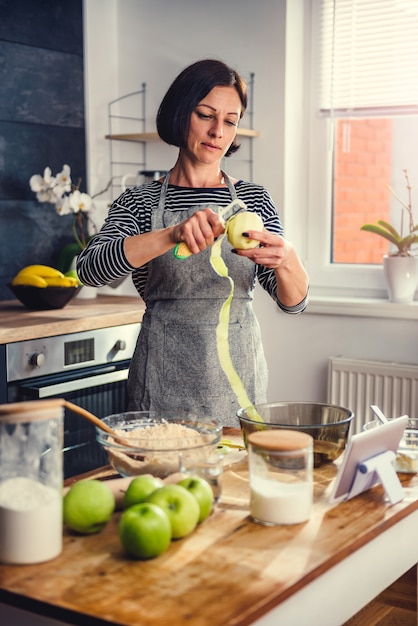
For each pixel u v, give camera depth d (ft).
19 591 3.65
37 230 11.76
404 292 10.84
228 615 3.41
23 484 3.99
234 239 5.72
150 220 7.20
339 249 11.83
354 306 10.95
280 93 11.23
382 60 11.02
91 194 12.44
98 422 4.82
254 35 11.32
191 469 4.68
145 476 4.50
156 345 7.29
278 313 11.60
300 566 3.89
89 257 6.58
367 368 10.66
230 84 6.74
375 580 4.59
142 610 3.46
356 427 10.84
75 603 3.53
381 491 4.99
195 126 6.79
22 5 11.31
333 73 11.32
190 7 11.79
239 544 4.15
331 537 4.24
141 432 5.22
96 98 12.39
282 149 11.32
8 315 10.04
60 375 9.80
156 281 7.26
